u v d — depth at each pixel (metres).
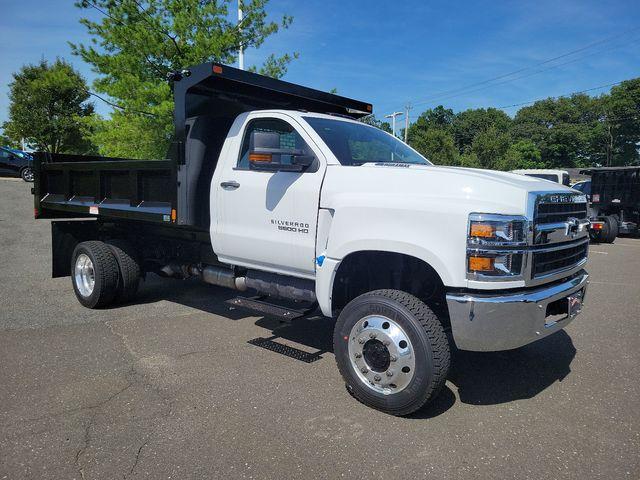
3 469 2.86
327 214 4.11
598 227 14.93
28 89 32.19
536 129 87.56
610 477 2.86
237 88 5.07
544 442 3.24
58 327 5.47
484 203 3.36
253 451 3.08
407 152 5.18
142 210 5.50
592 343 5.25
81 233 6.93
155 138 13.36
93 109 33.00
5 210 15.84
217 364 4.47
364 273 4.31
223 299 6.82
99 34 13.15
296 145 4.48
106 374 4.21
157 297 6.92
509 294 3.36
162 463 2.94
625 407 3.76
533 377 4.33
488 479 2.84
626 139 79.00
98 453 3.04
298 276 4.48
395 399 3.50
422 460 3.02
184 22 13.06
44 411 3.54
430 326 3.39
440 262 3.38
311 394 3.89
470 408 3.72
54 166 6.93
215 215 5.02
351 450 3.12
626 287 8.19
